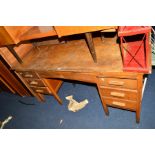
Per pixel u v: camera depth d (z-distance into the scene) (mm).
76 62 2039
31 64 2428
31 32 2084
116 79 1758
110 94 2010
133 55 1669
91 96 2900
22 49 2645
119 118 2412
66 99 3039
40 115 3008
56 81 2826
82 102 2816
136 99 1856
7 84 3496
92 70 1806
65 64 2092
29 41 2705
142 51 1674
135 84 1687
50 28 2021
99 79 1880
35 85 2764
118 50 1905
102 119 2496
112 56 1863
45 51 2578
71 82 3318
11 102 3602
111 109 2562
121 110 2494
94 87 3043
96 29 1499
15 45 2451
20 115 3195
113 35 2154
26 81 2789
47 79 2555
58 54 2363
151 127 2172
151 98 2455
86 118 2602
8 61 2557
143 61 1563
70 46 2412
